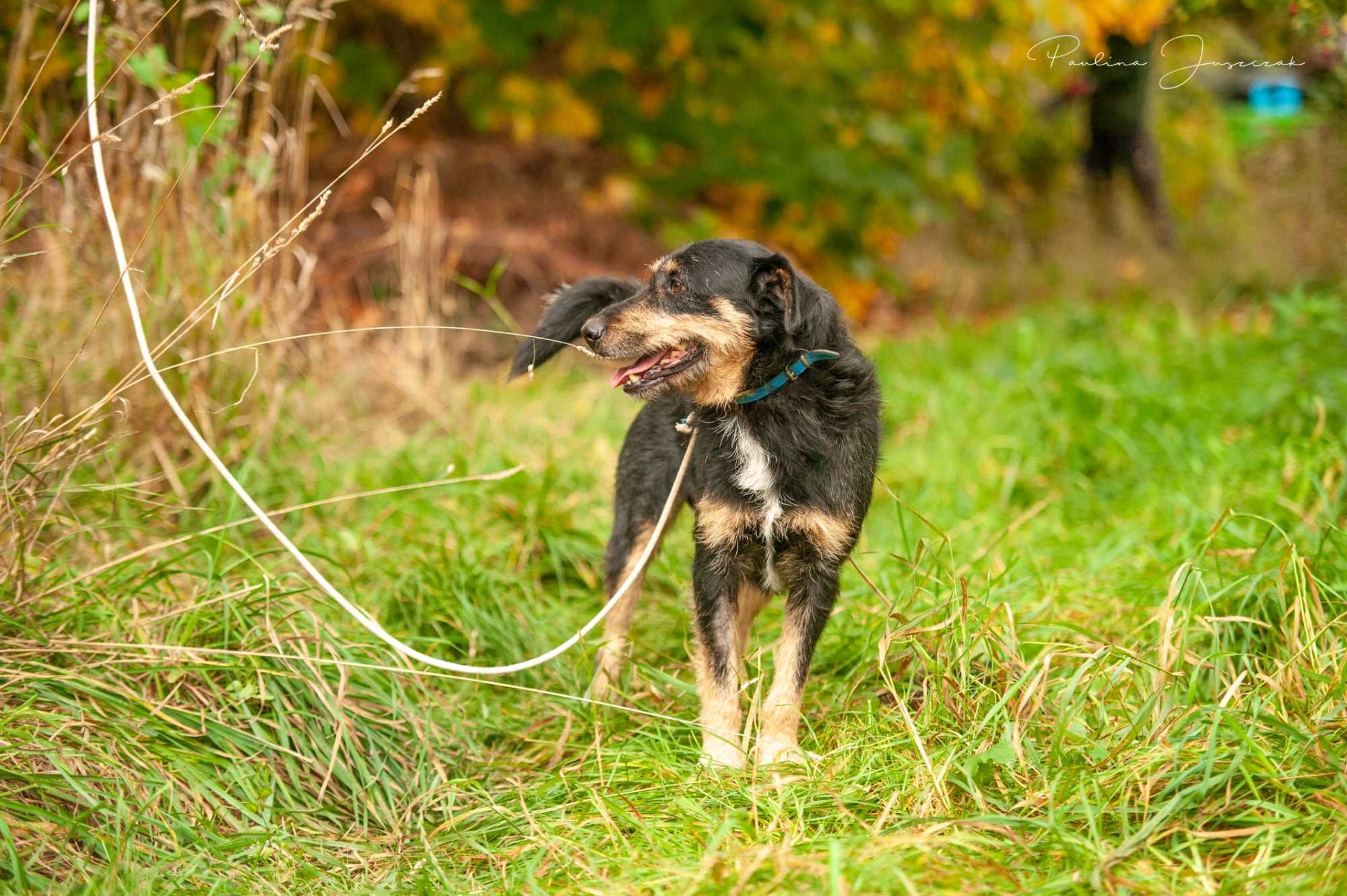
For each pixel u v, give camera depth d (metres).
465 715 4.01
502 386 7.45
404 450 5.69
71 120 5.43
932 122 10.88
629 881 2.76
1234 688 3.20
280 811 3.30
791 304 3.66
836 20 10.52
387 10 9.38
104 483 4.36
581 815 3.24
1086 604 4.26
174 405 3.14
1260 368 6.80
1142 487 5.63
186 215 4.88
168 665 3.46
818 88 10.50
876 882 2.56
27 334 4.70
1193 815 2.89
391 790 3.51
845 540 3.82
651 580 5.13
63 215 4.66
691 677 4.27
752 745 3.78
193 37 6.91
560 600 4.95
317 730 3.56
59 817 2.87
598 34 9.84
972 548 5.16
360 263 8.47
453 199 9.41
